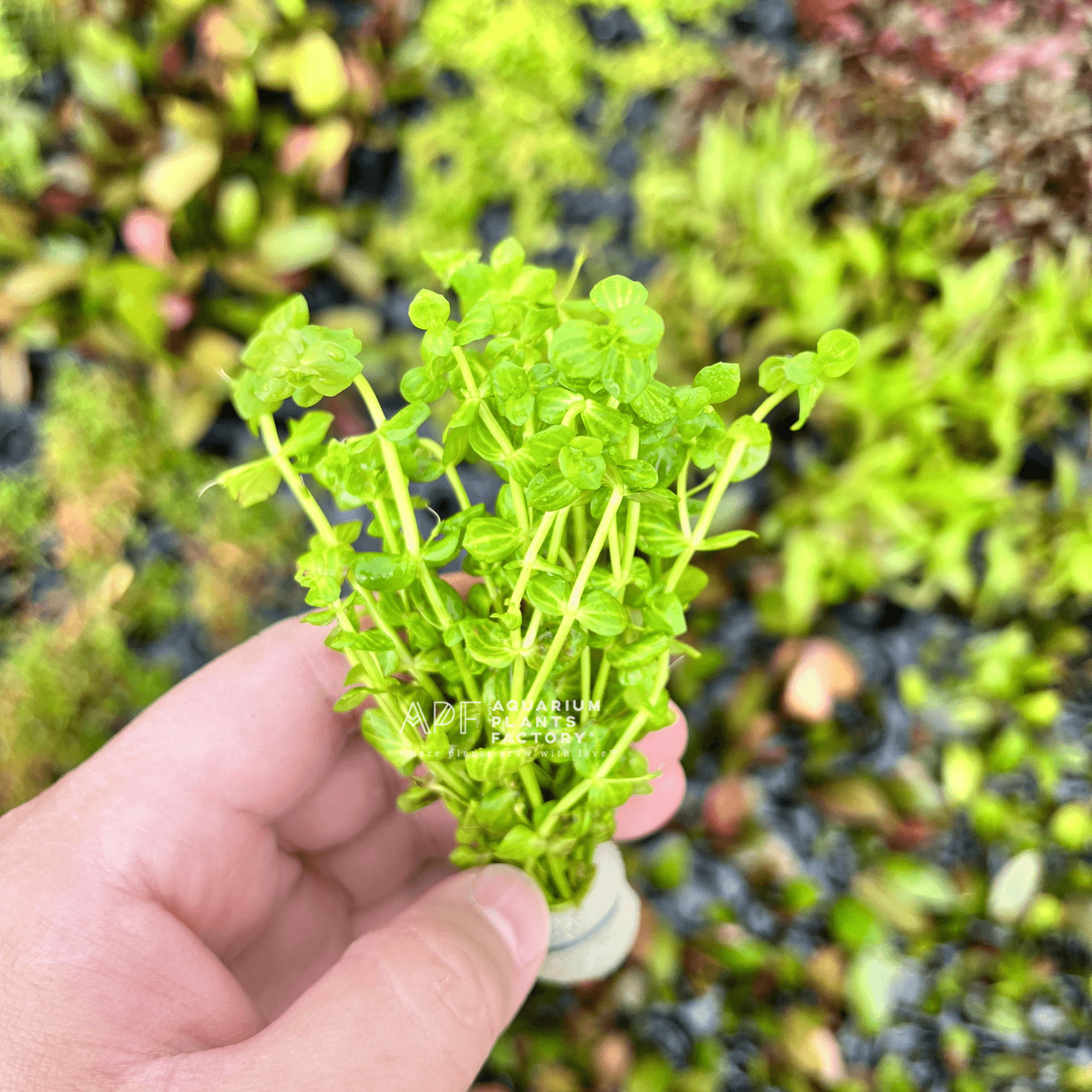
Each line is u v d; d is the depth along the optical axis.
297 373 0.08
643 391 0.08
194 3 0.21
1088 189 0.18
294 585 0.21
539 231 0.23
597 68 0.24
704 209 0.20
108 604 0.21
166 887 0.11
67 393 0.22
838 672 0.19
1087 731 0.19
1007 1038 0.17
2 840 0.11
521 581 0.09
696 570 0.10
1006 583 0.18
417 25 0.24
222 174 0.22
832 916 0.18
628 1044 0.17
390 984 0.10
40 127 0.22
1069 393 0.20
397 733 0.10
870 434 0.19
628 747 0.10
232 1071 0.10
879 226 0.20
